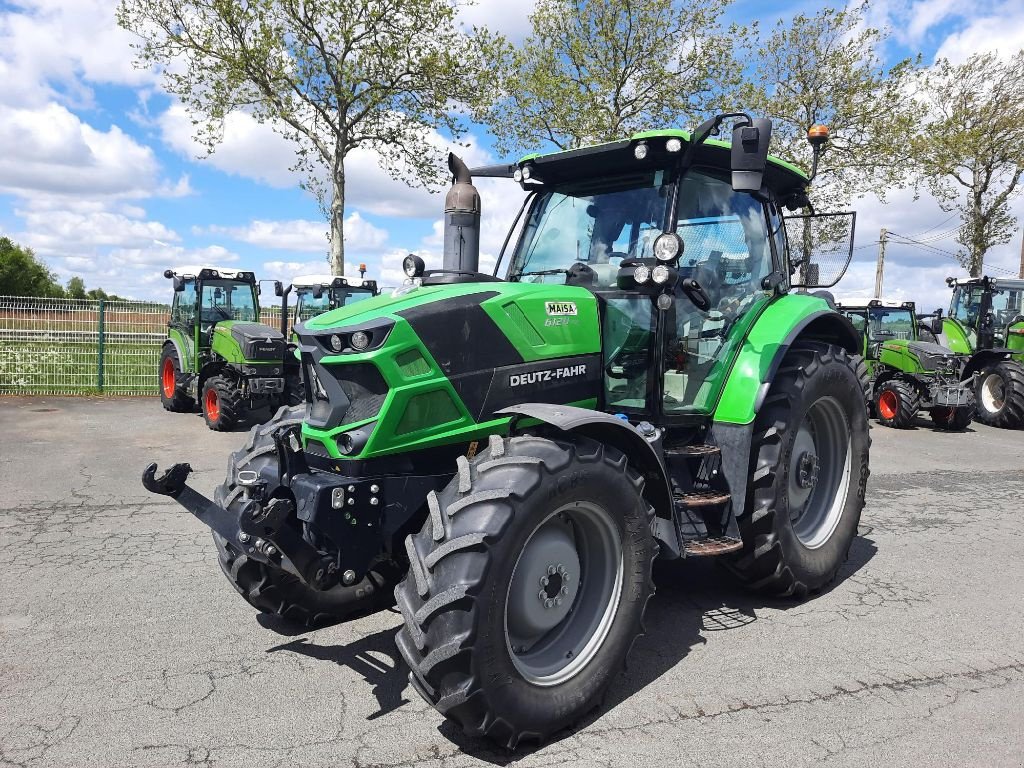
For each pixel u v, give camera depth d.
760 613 3.94
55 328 14.12
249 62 14.30
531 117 15.41
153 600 3.99
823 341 4.63
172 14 14.20
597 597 2.96
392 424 2.79
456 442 2.98
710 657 3.39
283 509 2.72
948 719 2.86
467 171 3.97
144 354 14.62
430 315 2.88
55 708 2.85
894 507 6.42
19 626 3.63
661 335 3.42
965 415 11.23
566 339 3.35
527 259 4.15
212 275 11.33
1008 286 13.47
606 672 2.85
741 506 3.66
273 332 10.21
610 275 3.75
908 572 4.66
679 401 3.67
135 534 5.19
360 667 3.24
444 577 2.44
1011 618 3.91
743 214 4.24
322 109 14.98
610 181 3.93
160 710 2.84
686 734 2.73
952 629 3.75
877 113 16.36
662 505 3.24
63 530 5.27
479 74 14.98
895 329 14.16
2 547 4.88
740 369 3.84
